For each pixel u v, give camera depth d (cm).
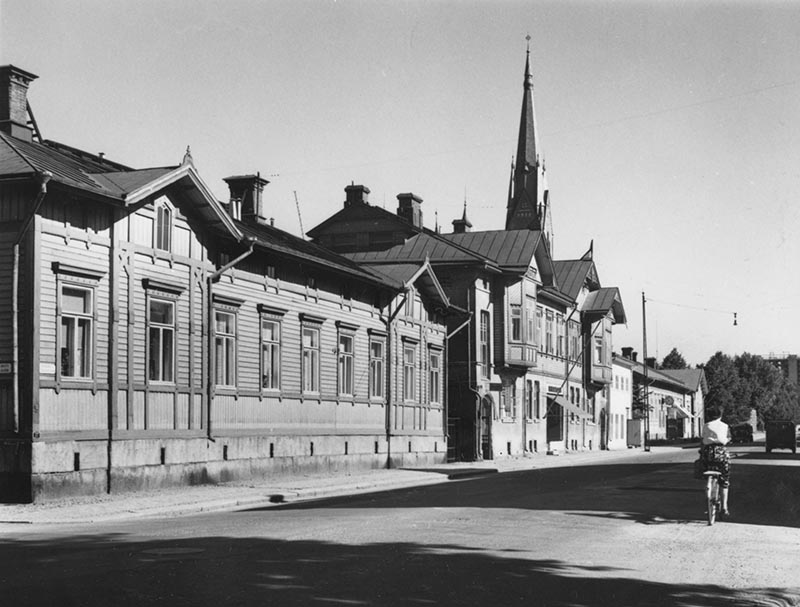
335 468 3522
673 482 2948
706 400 13888
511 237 5528
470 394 5025
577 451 6731
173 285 2602
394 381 4069
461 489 2702
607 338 7431
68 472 2209
